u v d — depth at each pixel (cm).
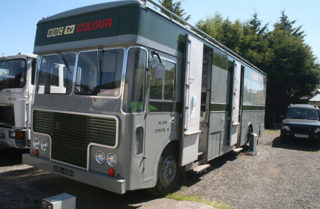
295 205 483
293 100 2370
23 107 629
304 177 676
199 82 538
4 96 663
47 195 459
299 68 2169
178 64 477
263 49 2205
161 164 452
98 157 397
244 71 841
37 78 494
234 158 870
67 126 432
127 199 454
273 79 2197
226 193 525
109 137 382
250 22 2919
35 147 484
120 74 382
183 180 543
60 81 454
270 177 661
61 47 452
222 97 672
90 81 415
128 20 382
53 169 442
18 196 448
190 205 436
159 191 454
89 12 427
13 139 629
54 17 477
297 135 1177
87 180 395
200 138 606
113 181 367
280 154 984
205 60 623
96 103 401
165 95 443
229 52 775
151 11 405
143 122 395
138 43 378
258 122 1087
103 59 403
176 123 476
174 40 462
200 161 589
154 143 420
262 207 465
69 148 429
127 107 373
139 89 385
